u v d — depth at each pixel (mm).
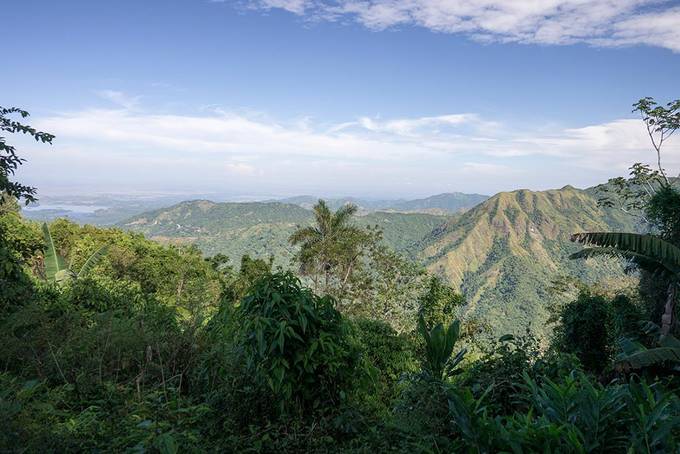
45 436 2676
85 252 15711
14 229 10344
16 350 4402
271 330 3541
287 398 3564
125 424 3080
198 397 3906
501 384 4102
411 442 3123
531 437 2674
